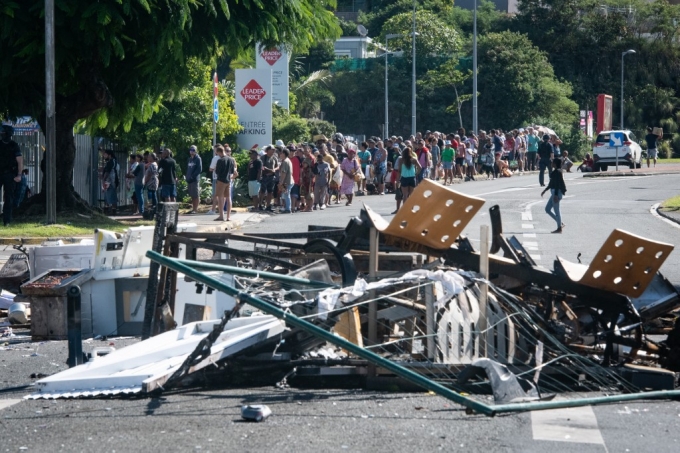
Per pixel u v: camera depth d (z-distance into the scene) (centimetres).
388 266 1639
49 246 1950
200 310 1638
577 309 1459
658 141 14025
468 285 1340
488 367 1177
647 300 1534
